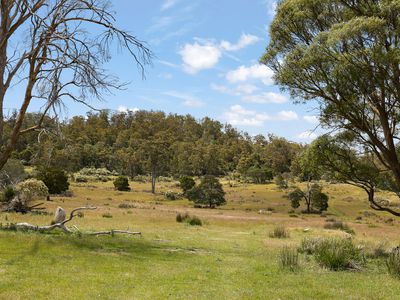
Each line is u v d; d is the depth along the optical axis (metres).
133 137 176.75
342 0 17.73
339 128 19.64
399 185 18.84
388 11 15.36
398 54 14.98
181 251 17.55
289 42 19.77
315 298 9.66
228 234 29.30
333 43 15.75
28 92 17.16
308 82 18.55
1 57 16.47
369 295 10.05
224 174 160.62
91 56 17.75
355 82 16.66
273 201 92.38
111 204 64.31
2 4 16.31
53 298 8.52
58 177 72.56
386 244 23.61
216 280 11.42
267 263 15.05
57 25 17.56
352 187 116.25
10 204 36.03
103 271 11.59
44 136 17.75
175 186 121.75
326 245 15.84
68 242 15.25
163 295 9.33
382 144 18.75
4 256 12.25
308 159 19.78
